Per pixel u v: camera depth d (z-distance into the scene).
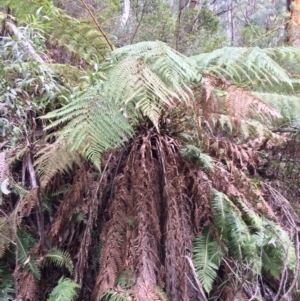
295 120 1.77
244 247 1.23
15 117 1.36
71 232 1.29
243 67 1.49
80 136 1.09
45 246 1.23
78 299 1.18
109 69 1.31
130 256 1.16
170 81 1.18
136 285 1.11
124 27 2.98
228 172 1.44
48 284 1.22
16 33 1.43
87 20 1.73
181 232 1.21
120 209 1.24
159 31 3.11
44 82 1.47
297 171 1.84
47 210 1.35
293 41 3.35
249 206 1.37
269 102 1.44
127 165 1.31
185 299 1.12
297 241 1.30
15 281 1.15
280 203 1.51
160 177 1.35
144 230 1.20
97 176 1.33
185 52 3.14
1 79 1.35
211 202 1.30
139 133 1.44
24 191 1.24
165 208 1.28
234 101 1.18
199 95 1.24
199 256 1.20
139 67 1.15
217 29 3.74
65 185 1.37
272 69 1.37
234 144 1.56
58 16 1.65
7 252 1.23
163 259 1.23
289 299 1.19
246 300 1.15
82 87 1.49
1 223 1.20
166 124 1.45
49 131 1.50
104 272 1.14
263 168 1.83
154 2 3.42
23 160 1.35
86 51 1.80
